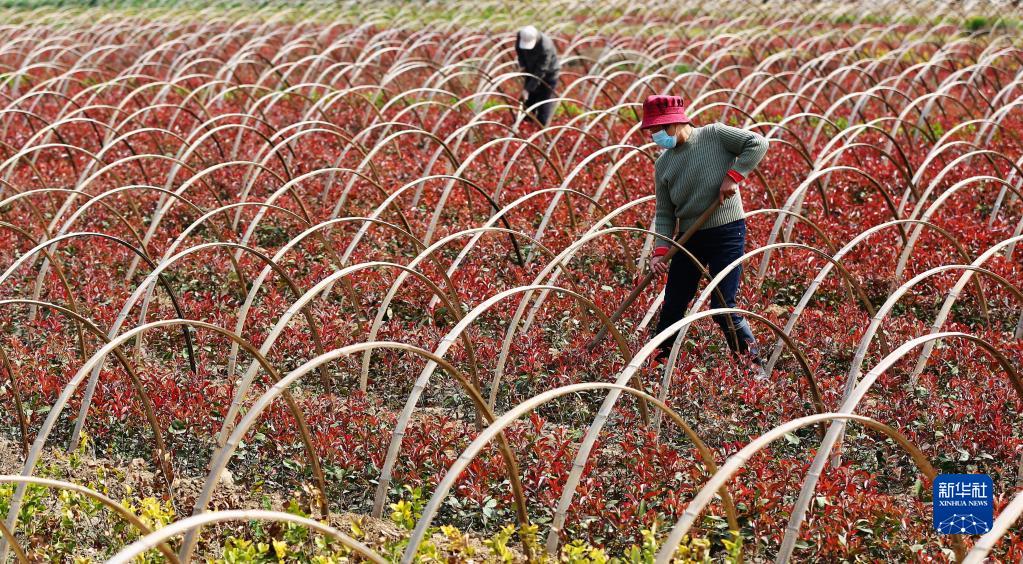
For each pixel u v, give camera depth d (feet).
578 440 37.11
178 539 31.48
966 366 40.73
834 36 124.98
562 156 75.46
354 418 37.17
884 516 30.45
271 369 30.99
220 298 49.47
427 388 41.47
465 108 91.30
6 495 30.53
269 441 36.17
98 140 75.66
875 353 42.04
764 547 30.32
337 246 55.72
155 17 164.76
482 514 32.09
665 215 40.78
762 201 60.18
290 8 167.73
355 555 28.60
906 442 24.98
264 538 30.25
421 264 51.70
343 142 75.56
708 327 43.96
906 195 55.67
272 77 111.55
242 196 60.34
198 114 87.86
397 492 33.37
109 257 53.83
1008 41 124.98
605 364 40.68
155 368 41.86
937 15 150.92
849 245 40.52
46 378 39.37
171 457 35.86
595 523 31.12
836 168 50.72
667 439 36.99
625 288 51.39
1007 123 81.25
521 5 167.02
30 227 57.93
